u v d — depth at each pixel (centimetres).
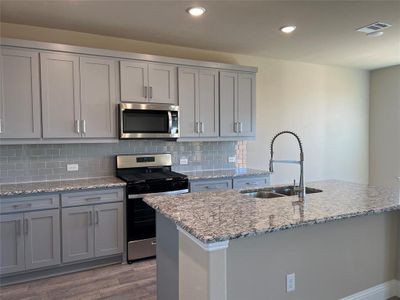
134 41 377
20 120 292
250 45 399
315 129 518
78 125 317
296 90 496
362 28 332
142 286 278
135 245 327
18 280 285
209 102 390
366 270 243
